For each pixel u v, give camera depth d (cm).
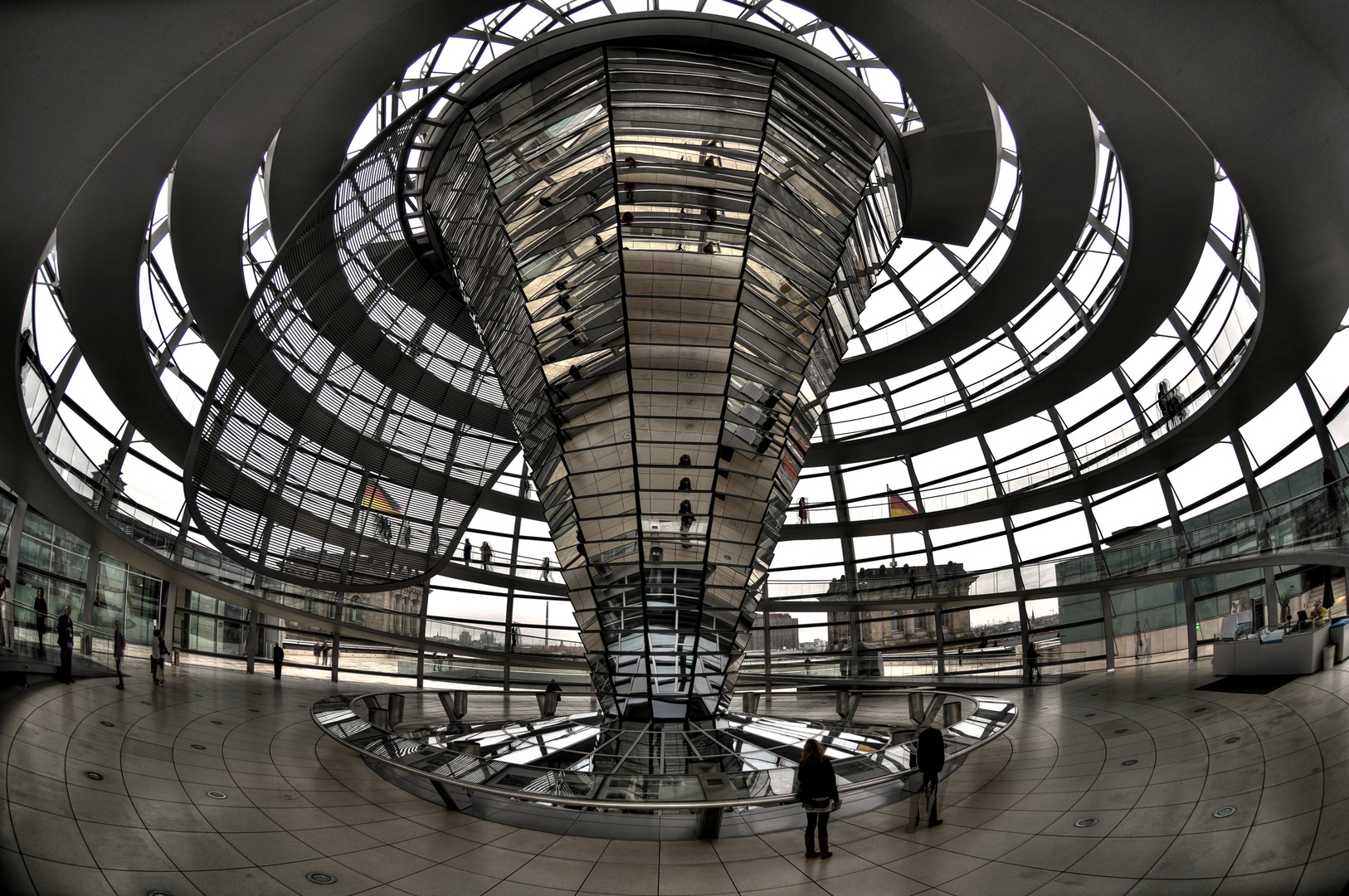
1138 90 1328
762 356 1722
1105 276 2330
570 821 1207
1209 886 802
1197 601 2583
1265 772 1058
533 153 1719
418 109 1712
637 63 1645
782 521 1894
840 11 1478
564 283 1705
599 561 1706
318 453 2389
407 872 958
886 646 3375
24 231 949
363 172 1948
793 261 1745
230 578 2484
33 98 762
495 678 3416
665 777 1159
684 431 1666
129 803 994
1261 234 1285
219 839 958
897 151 1866
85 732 1215
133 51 732
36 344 1822
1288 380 2039
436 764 1217
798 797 1069
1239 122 949
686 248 1655
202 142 1573
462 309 2617
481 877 965
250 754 1352
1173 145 1541
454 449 2727
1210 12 793
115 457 2366
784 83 1686
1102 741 1446
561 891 934
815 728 1606
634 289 1650
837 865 1006
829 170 1775
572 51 1652
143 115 806
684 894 932
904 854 1026
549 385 1734
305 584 2386
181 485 2658
